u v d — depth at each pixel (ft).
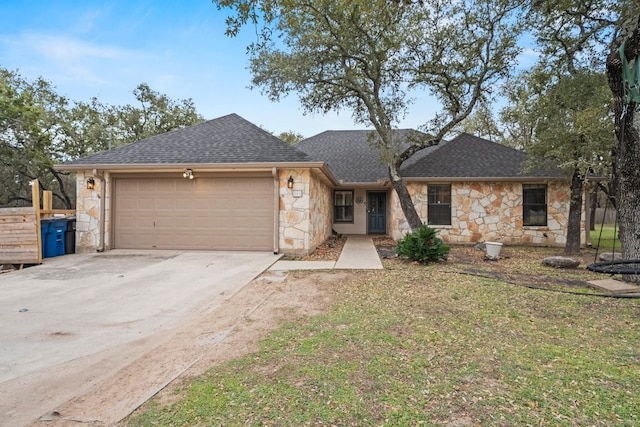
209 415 8.20
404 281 22.43
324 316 15.55
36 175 62.23
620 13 24.35
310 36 32.94
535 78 34.76
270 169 32.83
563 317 15.47
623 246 22.39
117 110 79.87
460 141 48.65
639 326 14.28
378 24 32.45
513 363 10.86
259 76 35.60
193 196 34.35
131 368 10.89
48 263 28.37
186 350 12.16
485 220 42.22
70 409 8.68
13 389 9.70
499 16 32.07
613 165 29.78
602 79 29.40
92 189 34.32
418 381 9.71
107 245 34.40
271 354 11.57
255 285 21.56
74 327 14.62
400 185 39.01
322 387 9.40
